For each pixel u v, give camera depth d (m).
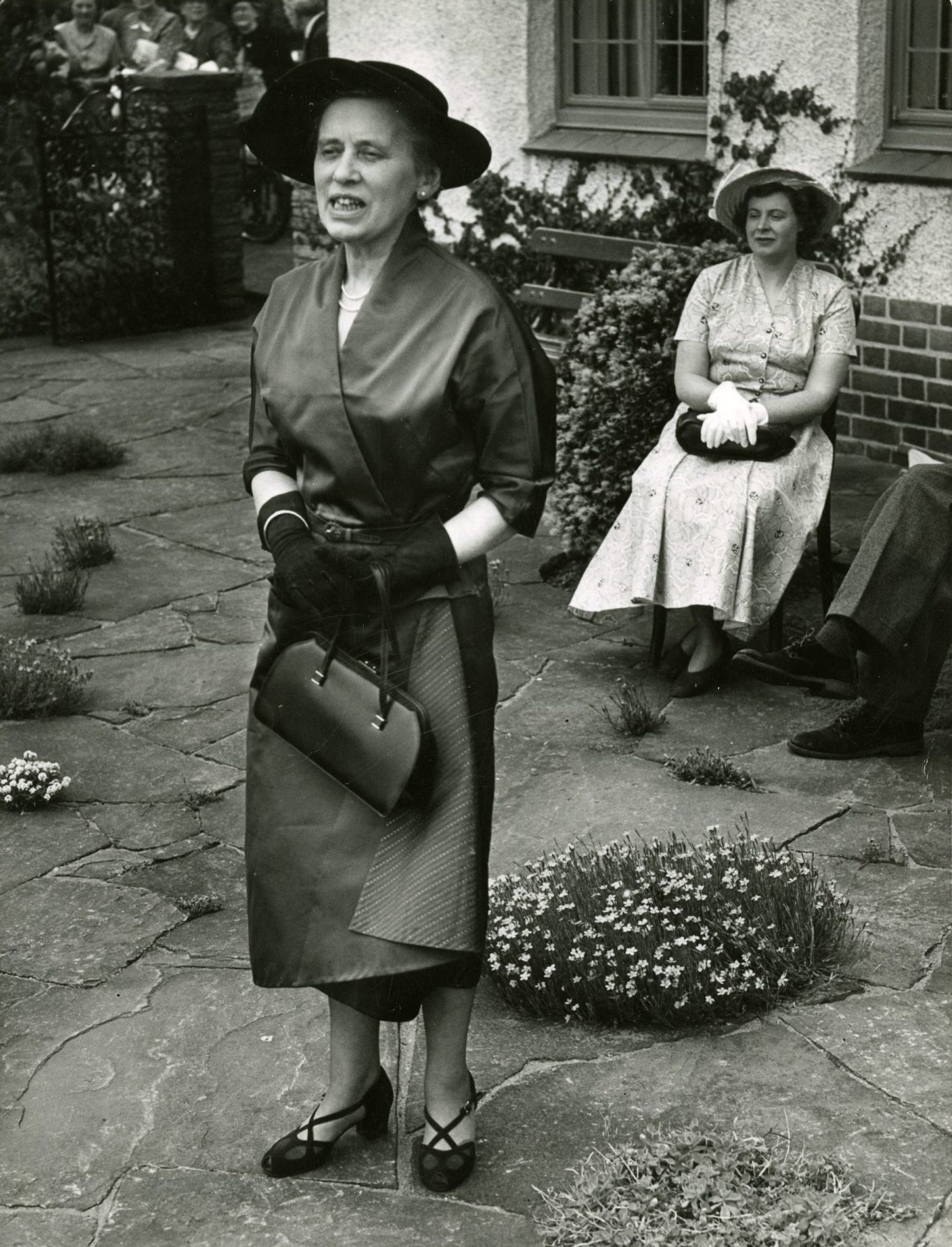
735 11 7.63
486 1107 3.12
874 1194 2.79
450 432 2.67
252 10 15.16
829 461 5.35
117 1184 2.96
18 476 8.07
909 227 7.24
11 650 5.57
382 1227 2.81
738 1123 3.02
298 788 2.75
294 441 2.71
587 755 4.76
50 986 3.64
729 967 3.42
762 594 5.12
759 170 5.30
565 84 8.90
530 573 6.42
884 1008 3.38
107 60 14.46
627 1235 2.69
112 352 11.09
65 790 4.66
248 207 15.16
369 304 2.65
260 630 5.94
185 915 3.95
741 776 4.52
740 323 5.35
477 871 2.69
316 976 2.70
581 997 3.40
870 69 7.23
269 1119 3.13
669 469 5.16
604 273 8.39
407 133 2.62
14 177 12.43
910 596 4.46
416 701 2.69
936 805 4.33
